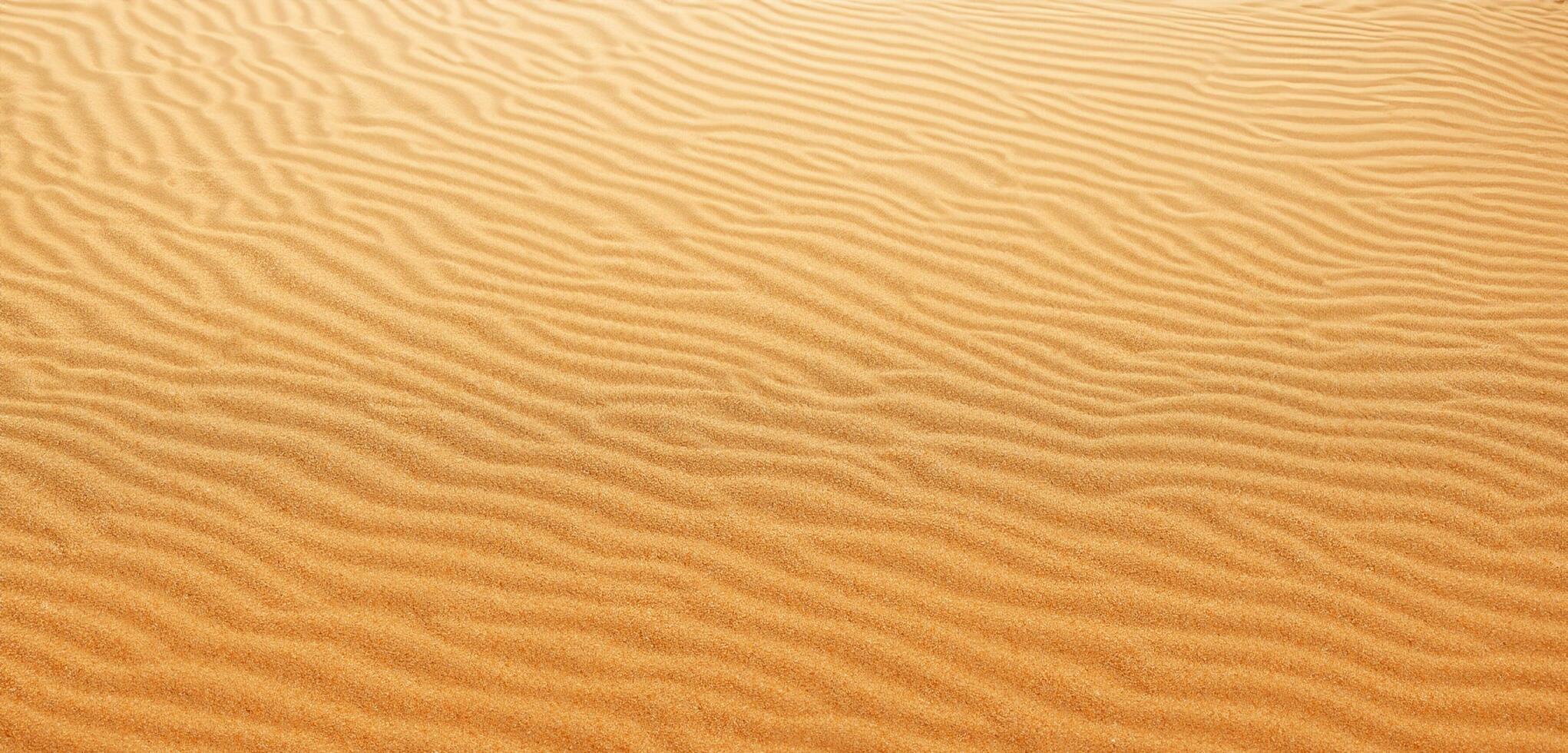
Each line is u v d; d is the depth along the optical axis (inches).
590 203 224.8
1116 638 134.6
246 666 127.6
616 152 243.3
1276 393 174.9
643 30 297.3
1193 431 166.4
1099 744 123.1
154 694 124.1
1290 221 223.9
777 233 215.9
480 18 301.3
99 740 119.0
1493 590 140.9
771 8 311.7
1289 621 136.8
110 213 213.3
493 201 224.2
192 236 207.3
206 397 167.0
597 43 290.0
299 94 261.3
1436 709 127.2
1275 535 148.4
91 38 282.8
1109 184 235.3
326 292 193.2
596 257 207.3
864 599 138.6
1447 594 140.4
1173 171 240.5
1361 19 311.1
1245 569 143.5
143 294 190.1
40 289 190.1
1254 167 242.8
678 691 127.3
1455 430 167.5
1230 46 296.4
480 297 194.1
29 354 174.6
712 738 122.6
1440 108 267.7
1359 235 219.9
